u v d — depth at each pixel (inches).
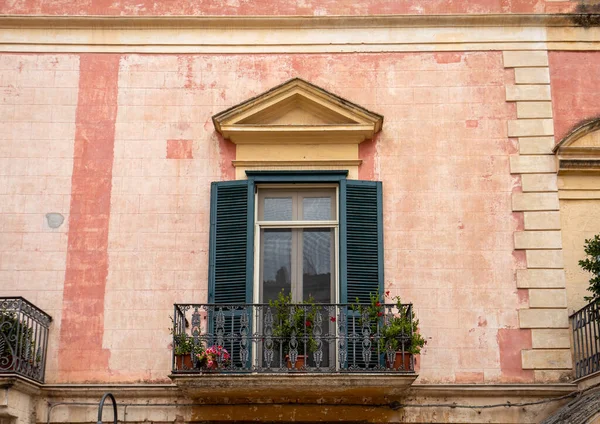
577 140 511.8
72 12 533.3
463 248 495.2
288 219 505.0
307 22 530.9
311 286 494.3
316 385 448.1
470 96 521.0
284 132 507.5
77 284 490.3
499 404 468.8
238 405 470.3
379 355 458.9
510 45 529.7
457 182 506.3
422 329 482.3
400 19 530.6
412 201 503.2
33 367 462.3
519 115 517.7
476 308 485.7
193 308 485.4
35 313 468.8
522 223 499.5
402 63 526.9
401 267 492.1
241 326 459.2
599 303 449.1
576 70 527.2
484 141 513.3
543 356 477.1
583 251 495.2
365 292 485.1
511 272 491.2
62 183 506.3
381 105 520.1
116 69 525.7
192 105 519.8
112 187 505.7
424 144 512.7
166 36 530.3
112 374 476.4
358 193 501.0
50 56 527.2
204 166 509.4
